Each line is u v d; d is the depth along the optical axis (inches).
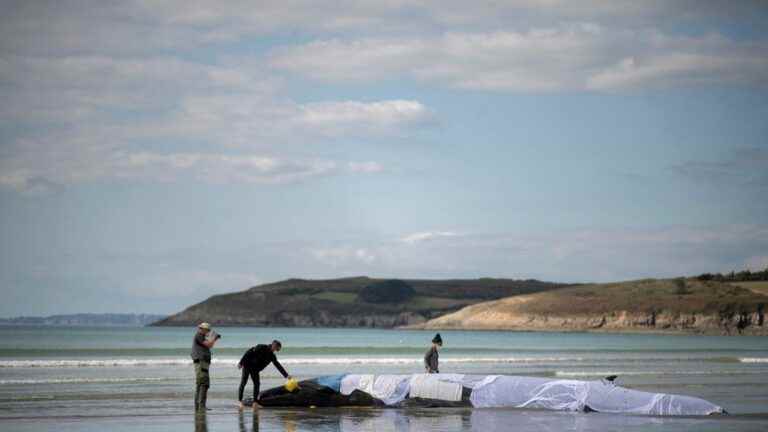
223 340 4564.5
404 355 2532.0
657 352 3093.0
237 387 1266.0
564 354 2770.7
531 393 979.3
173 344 3624.5
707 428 812.6
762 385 1398.9
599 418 887.1
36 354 2338.8
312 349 2883.9
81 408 960.9
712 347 4065.0
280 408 967.6
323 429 795.4
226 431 780.0
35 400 1044.5
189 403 1021.8
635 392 959.0
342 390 984.9
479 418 881.5
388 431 782.5
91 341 4133.9
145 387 1247.5
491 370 1742.1
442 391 987.9
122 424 824.9
